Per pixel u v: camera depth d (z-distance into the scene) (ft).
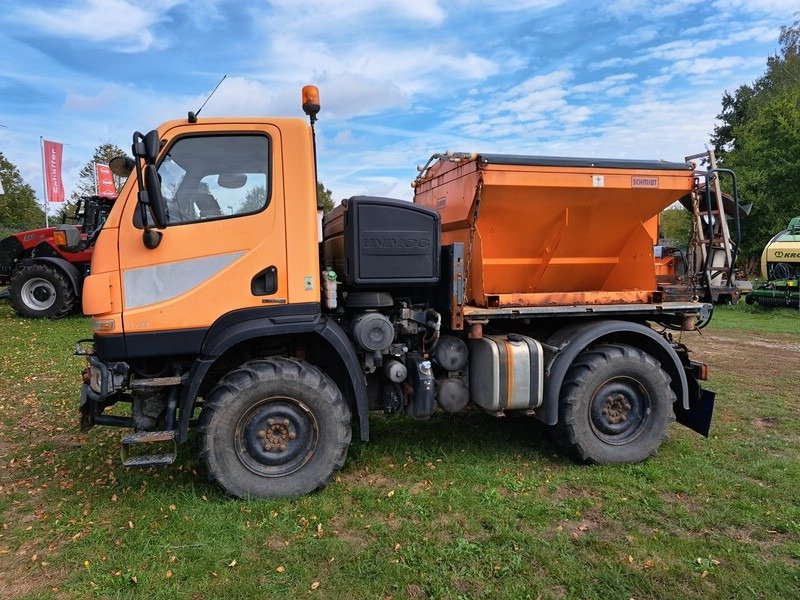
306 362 12.94
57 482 13.65
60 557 10.39
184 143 12.32
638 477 13.91
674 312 15.60
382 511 12.09
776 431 17.26
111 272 12.05
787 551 10.55
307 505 12.22
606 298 15.20
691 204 16.22
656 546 10.74
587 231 15.51
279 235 12.47
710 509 12.19
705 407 15.61
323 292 13.29
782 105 73.61
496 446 15.93
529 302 14.70
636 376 14.67
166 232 12.12
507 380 14.05
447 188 16.08
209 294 12.28
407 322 14.19
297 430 12.66
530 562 10.27
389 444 15.89
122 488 13.15
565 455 15.26
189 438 16.01
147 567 10.09
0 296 40.01
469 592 9.42
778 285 49.44
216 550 10.55
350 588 9.50
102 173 39.78
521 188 13.96
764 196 73.72
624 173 14.56
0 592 9.47
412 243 13.26
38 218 132.98
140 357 12.26
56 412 19.19
